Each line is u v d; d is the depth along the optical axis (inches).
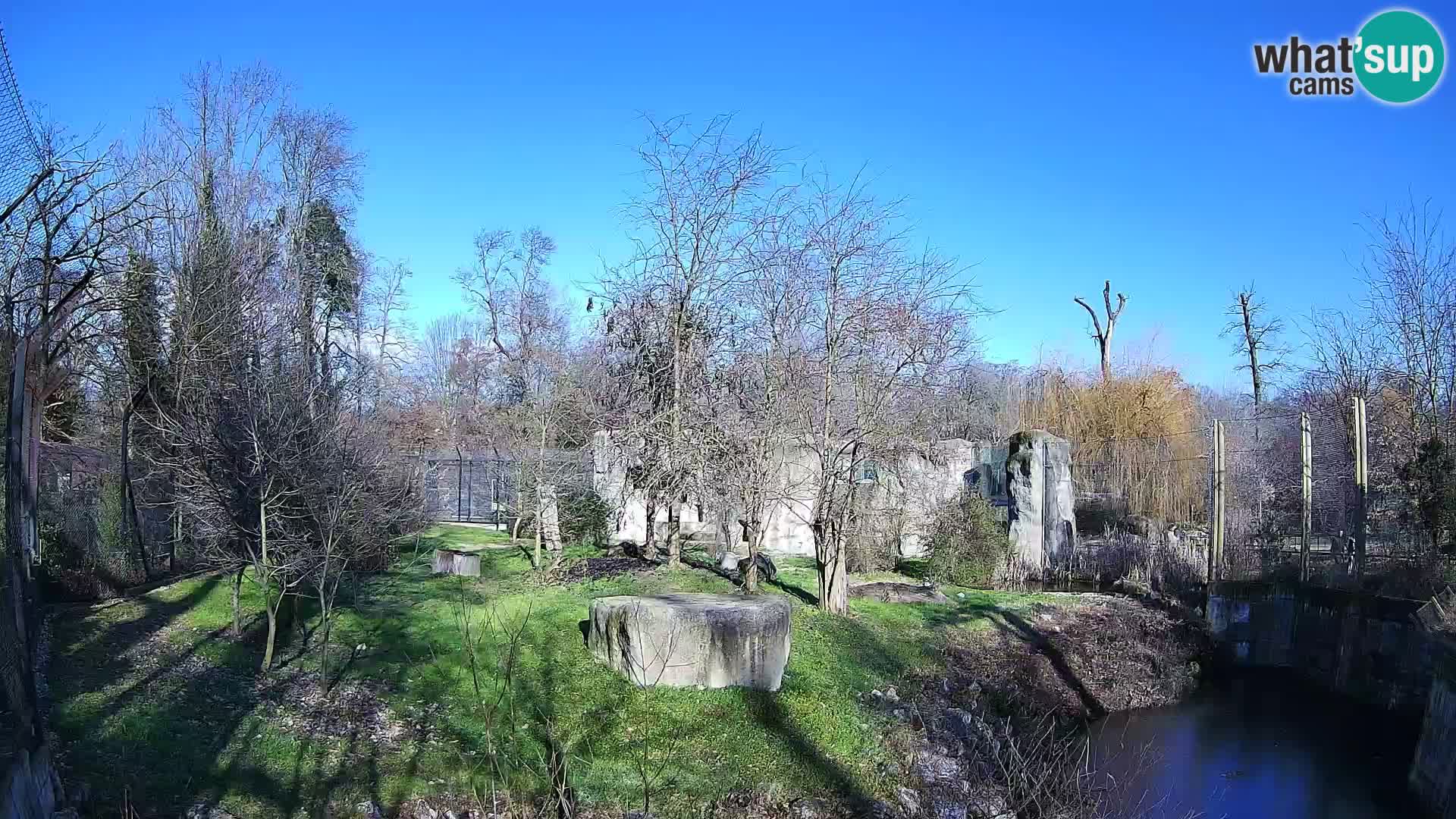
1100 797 367.2
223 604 490.6
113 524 547.8
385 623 462.9
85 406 835.4
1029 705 470.3
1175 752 450.9
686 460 562.9
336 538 423.5
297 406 460.4
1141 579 699.4
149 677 365.1
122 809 252.7
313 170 1095.6
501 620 465.4
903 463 582.2
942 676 468.1
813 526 541.6
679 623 390.6
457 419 1445.6
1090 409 1203.9
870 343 518.0
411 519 639.1
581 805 299.7
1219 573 656.4
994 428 1187.3
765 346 545.0
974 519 708.0
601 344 681.0
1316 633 592.1
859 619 530.3
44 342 498.9
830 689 415.8
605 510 731.4
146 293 670.5
